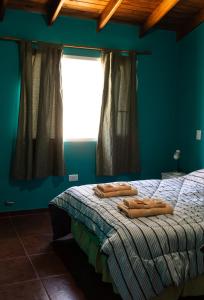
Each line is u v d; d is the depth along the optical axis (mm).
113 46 4543
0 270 2744
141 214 2301
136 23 4602
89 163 4570
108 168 4465
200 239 2178
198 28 4480
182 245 2127
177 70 4992
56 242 3385
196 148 4605
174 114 5035
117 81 4465
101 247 2168
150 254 2055
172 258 2078
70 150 4449
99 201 2725
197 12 4426
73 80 4414
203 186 3354
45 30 4156
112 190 2891
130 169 4656
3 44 3973
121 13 4340
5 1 3570
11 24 3994
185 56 4797
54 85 4129
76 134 4508
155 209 2352
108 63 4398
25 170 4059
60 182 4426
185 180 3697
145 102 4836
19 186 4207
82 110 4496
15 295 2371
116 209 2498
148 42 4754
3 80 4012
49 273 2715
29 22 4070
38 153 4055
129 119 4594
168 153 5043
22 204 4250
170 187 3322
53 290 2453
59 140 4172
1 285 2504
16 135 4082
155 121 4930
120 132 4562
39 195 4328
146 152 4918
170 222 2230
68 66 4363
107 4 4027
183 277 2080
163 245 2078
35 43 4047
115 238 2082
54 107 4164
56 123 4168
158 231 2119
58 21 4211
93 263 2604
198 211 2471
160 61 4863
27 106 3984
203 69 4410
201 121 4480
